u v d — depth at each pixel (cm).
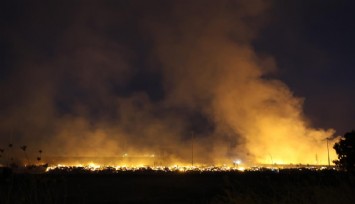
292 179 1827
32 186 890
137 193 2505
